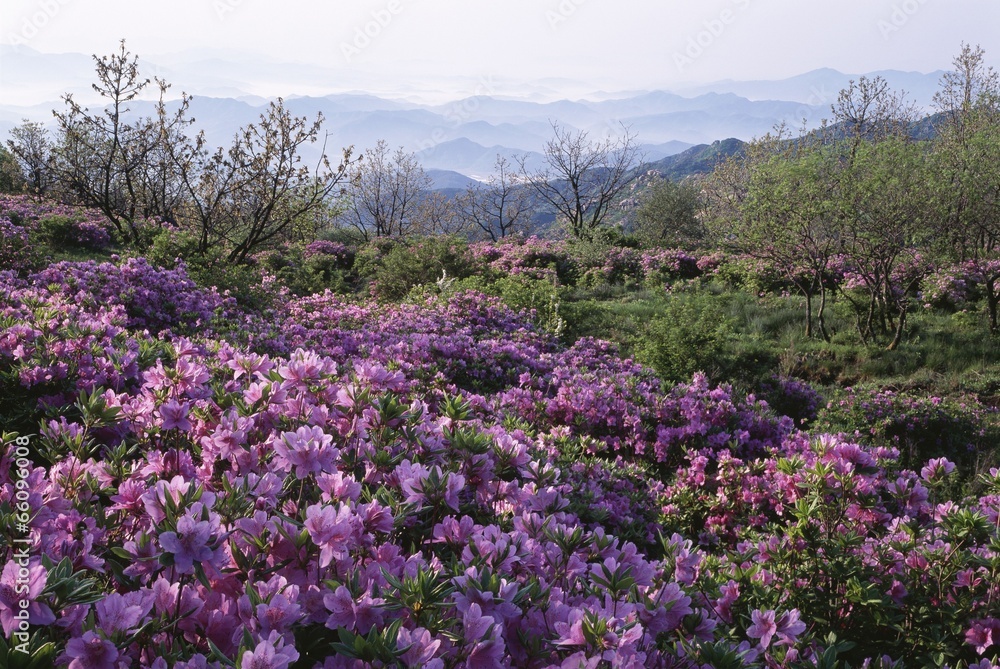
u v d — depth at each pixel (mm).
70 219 19438
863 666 2461
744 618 2350
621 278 25172
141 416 2723
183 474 2365
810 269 15680
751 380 11594
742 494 4750
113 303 7918
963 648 2600
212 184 15859
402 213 53438
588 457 5156
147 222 19531
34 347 3982
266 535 1698
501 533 2201
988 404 11070
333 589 1628
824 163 14328
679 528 4664
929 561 2830
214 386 3355
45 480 2207
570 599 1991
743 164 31922
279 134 15414
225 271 11789
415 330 10891
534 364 9344
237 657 1258
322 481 2014
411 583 1575
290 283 20281
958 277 16344
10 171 33531
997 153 13844
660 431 6414
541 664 1664
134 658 1458
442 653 1499
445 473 2250
